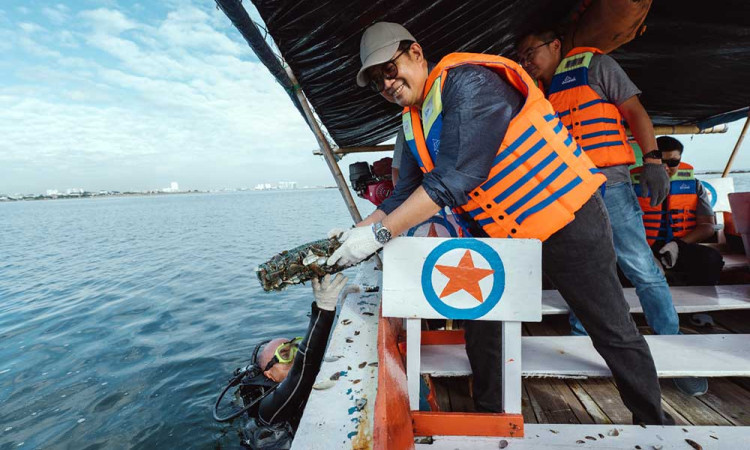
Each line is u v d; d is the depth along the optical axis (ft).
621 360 4.70
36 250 70.38
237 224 112.37
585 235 4.47
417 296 4.41
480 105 3.87
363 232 4.25
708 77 11.62
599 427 4.45
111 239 83.71
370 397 4.63
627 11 7.23
